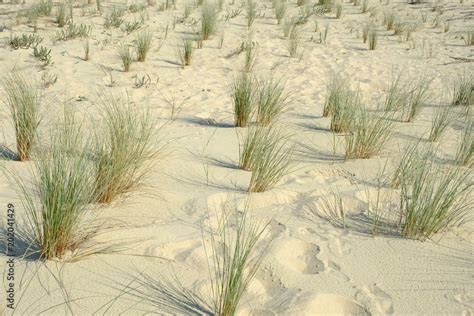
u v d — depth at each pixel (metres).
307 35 10.59
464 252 3.17
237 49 9.09
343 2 14.13
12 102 4.96
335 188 4.00
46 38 8.86
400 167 4.06
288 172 4.26
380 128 5.08
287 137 4.93
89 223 3.14
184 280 2.70
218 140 5.05
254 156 4.29
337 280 2.81
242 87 5.55
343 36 10.74
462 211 3.53
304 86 7.48
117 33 9.52
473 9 13.55
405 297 2.70
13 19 9.85
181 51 8.83
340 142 5.13
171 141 4.89
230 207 3.57
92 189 3.39
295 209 3.63
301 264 3.01
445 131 5.64
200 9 11.91
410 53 9.70
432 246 3.22
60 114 5.45
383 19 12.38
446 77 8.17
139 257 2.85
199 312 2.47
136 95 6.61
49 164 2.98
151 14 11.13
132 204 3.48
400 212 3.44
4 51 7.93
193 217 3.38
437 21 11.86
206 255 2.92
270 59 8.77
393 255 3.10
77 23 9.87
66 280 2.60
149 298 2.54
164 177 4.00
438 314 2.58
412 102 6.42
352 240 3.26
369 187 4.04
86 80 7.04
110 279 2.64
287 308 2.53
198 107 6.30
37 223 2.78
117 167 3.48
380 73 8.30
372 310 2.57
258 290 2.69
